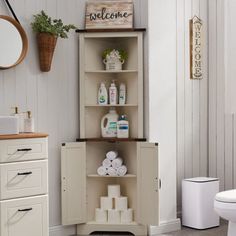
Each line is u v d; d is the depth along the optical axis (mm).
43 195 4633
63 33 5008
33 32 5023
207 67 5926
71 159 5215
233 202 4594
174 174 5492
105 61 5387
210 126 5926
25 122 4793
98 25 5281
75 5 5281
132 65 5375
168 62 5426
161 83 5367
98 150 5441
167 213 5441
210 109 5918
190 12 5703
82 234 5312
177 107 5656
